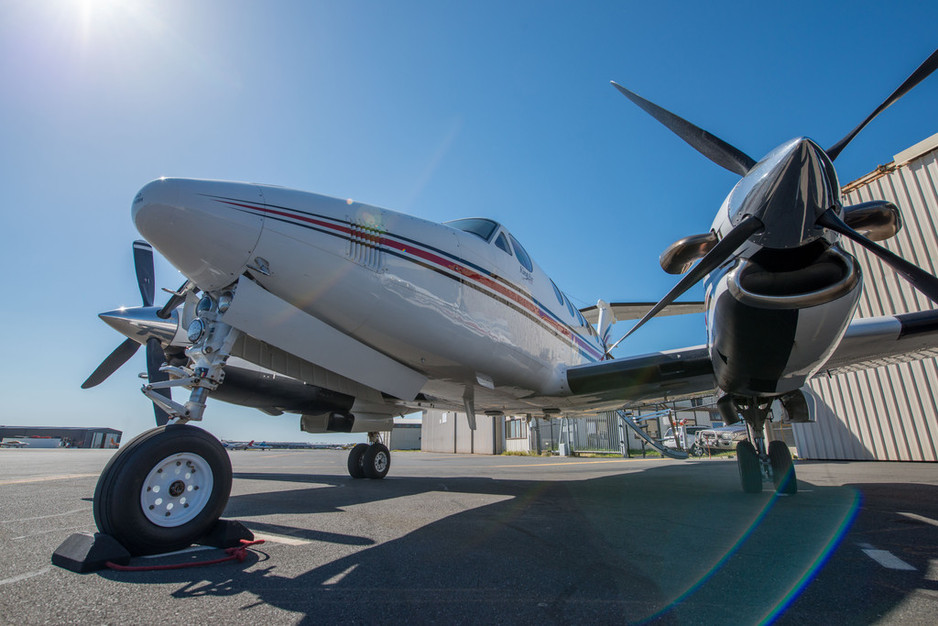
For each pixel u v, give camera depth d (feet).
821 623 4.83
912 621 4.88
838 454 37.76
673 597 5.63
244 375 17.60
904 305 33.94
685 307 31.91
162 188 9.73
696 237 12.00
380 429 22.13
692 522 10.41
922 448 32.91
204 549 7.96
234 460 48.60
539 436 79.15
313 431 21.12
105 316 17.11
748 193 10.03
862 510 11.88
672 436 68.90
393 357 13.64
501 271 15.79
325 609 5.22
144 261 18.67
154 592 5.76
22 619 4.88
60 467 30.30
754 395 14.08
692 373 16.30
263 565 6.97
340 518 11.07
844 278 9.80
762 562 7.13
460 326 13.73
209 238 9.94
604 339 32.68
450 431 102.12
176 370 10.06
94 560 6.61
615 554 7.65
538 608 5.27
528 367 16.70
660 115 13.76
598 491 16.93
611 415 66.90
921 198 33.81
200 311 10.78
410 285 12.55
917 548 7.95
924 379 33.19
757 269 10.83
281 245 10.59
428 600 5.52
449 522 10.53
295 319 11.27
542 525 10.13
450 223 17.28
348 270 11.49
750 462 15.30
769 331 11.02
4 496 14.93
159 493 7.62
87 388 19.36
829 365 16.47
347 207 12.13
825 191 9.32
